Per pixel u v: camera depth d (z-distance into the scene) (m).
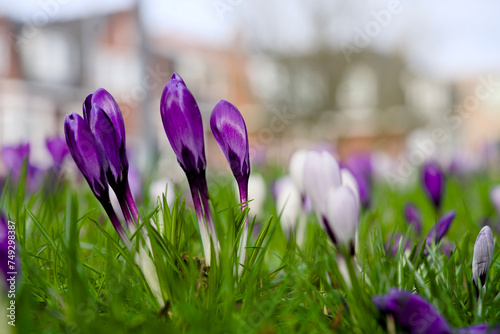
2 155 0.72
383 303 0.37
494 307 0.41
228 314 0.39
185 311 0.38
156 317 0.40
